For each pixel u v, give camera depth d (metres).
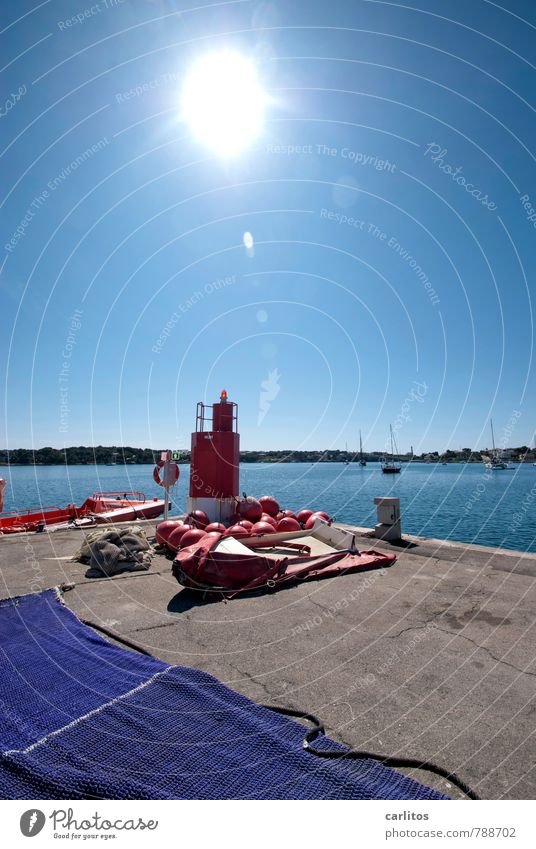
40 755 2.72
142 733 2.94
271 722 3.07
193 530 7.65
